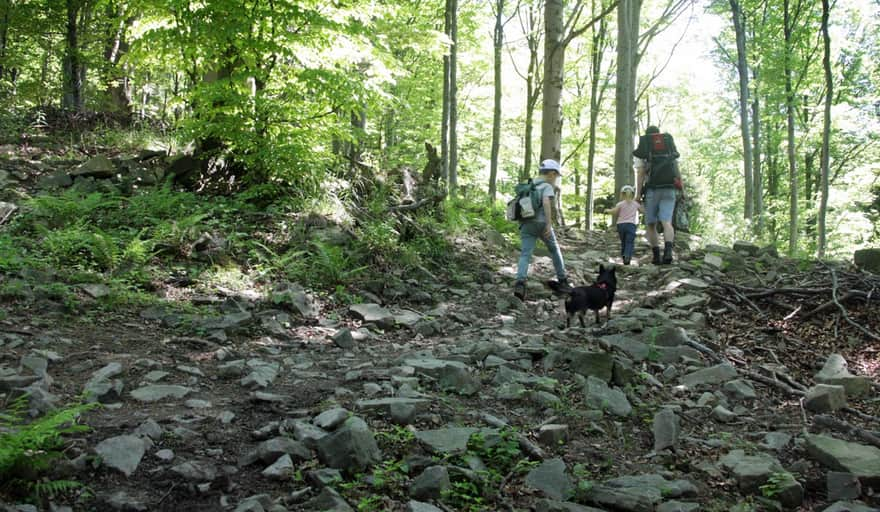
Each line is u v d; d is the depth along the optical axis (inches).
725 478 148.3
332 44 390.0
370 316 273.1
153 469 129.2
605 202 1226.0
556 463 144.5
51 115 551.8
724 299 298.7
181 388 175.2
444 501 128.3
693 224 716.7
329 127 392.8
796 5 879.7
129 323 233.6
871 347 239.3
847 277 295.4
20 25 600.1
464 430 156.6
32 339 200.7
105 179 408.2
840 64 953.5
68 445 132.1
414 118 892.0
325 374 202.4
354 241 356.8
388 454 146.2
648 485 137.9
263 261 317.1
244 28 356.5
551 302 329.1
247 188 397.7
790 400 200.1
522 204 317.7
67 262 282.8
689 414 185.0
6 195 362.9
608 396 186.1
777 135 1071.6
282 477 131.0
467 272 374.9
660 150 388.5
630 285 354.9
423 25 607.5
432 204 456.4
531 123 917.8
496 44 839.7
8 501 112.4
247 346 227.5
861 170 1045.2
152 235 317.1
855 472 145.6
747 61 965.2
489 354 228.1
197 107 392.8
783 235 988.6
